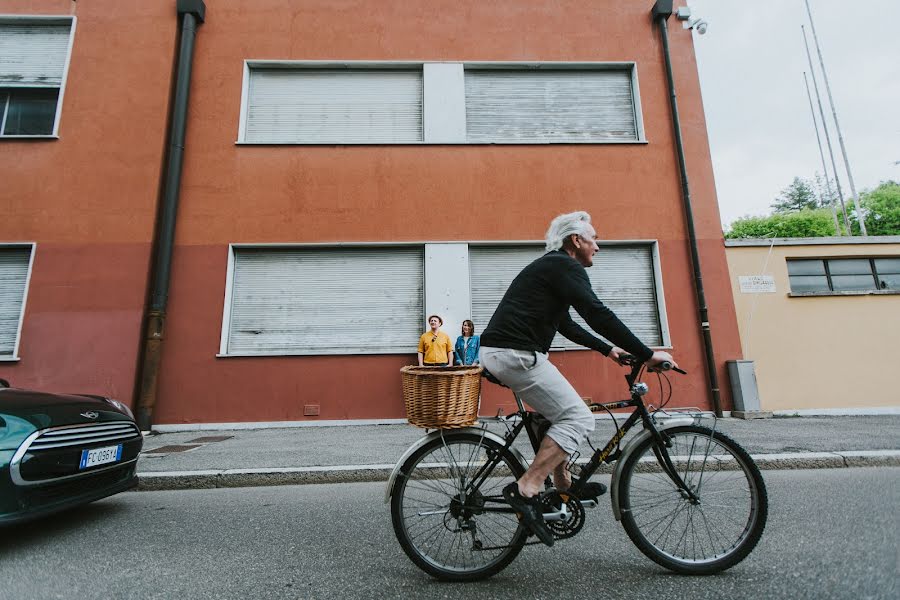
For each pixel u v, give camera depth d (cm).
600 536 289
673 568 230
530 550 268
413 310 804
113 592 224
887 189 3459
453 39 894
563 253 246
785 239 829
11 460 277
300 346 780
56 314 724
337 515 343
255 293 793
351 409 748
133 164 782
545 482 248
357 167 828
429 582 229
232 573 244
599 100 909
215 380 739
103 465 329
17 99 816
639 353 222
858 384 784
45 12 825
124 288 740
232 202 801
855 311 805
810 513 313
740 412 740
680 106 880
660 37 912
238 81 848
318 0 891
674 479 242
